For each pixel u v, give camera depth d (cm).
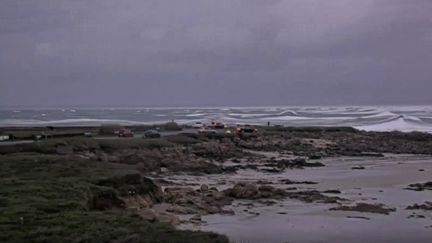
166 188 4619
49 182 3644
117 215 2845
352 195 4669
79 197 3209
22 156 5203
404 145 9925
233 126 11662
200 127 11212
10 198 3073
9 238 2316
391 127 14500
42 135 7775
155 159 6519
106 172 4238
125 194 3775
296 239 3127
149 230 2555
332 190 4916
